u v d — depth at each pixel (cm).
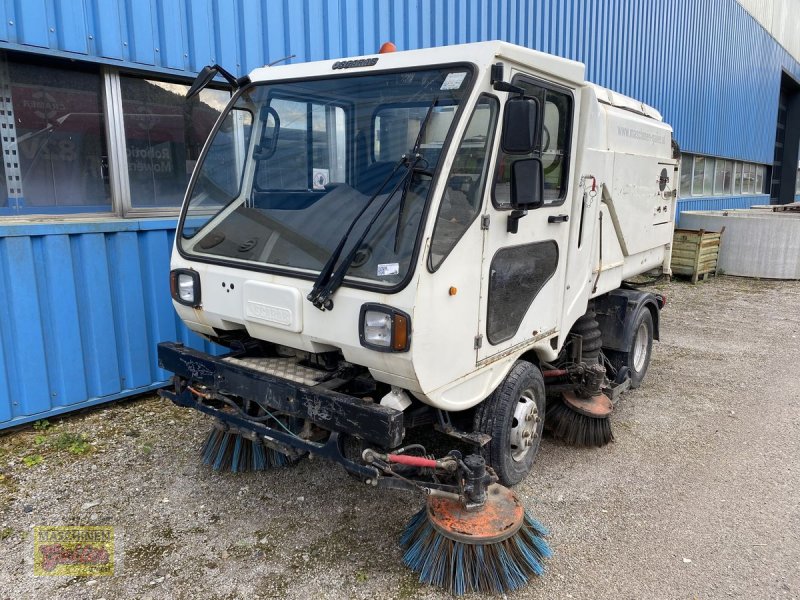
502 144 300
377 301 277
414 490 298
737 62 1831
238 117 374
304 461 422
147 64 482
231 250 343
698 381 622
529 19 879
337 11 609
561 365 462
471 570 294
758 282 1241
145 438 452
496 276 324
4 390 437
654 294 581
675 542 342
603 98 457
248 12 539
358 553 324
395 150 312
